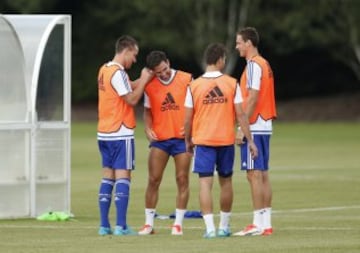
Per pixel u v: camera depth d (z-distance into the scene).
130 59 41.22
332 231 41.56
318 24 169.25
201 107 39.72
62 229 43.00
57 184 48.88
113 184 41.56
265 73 40.56
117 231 41.03
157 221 46.91
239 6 173.38
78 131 134.88
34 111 48.03
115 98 40.81
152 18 172.75
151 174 41.34
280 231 41.69
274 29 171.12
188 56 174.62
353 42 165.62
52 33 48.69
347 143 108.94
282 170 77.12
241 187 63.78
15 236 40.38
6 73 47.81
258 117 40.62
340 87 180.00
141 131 133.12
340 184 65.94
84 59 183.25
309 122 159.88
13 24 48.59
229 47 172.62
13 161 47.81
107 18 179.25
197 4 170.25
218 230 40.75
